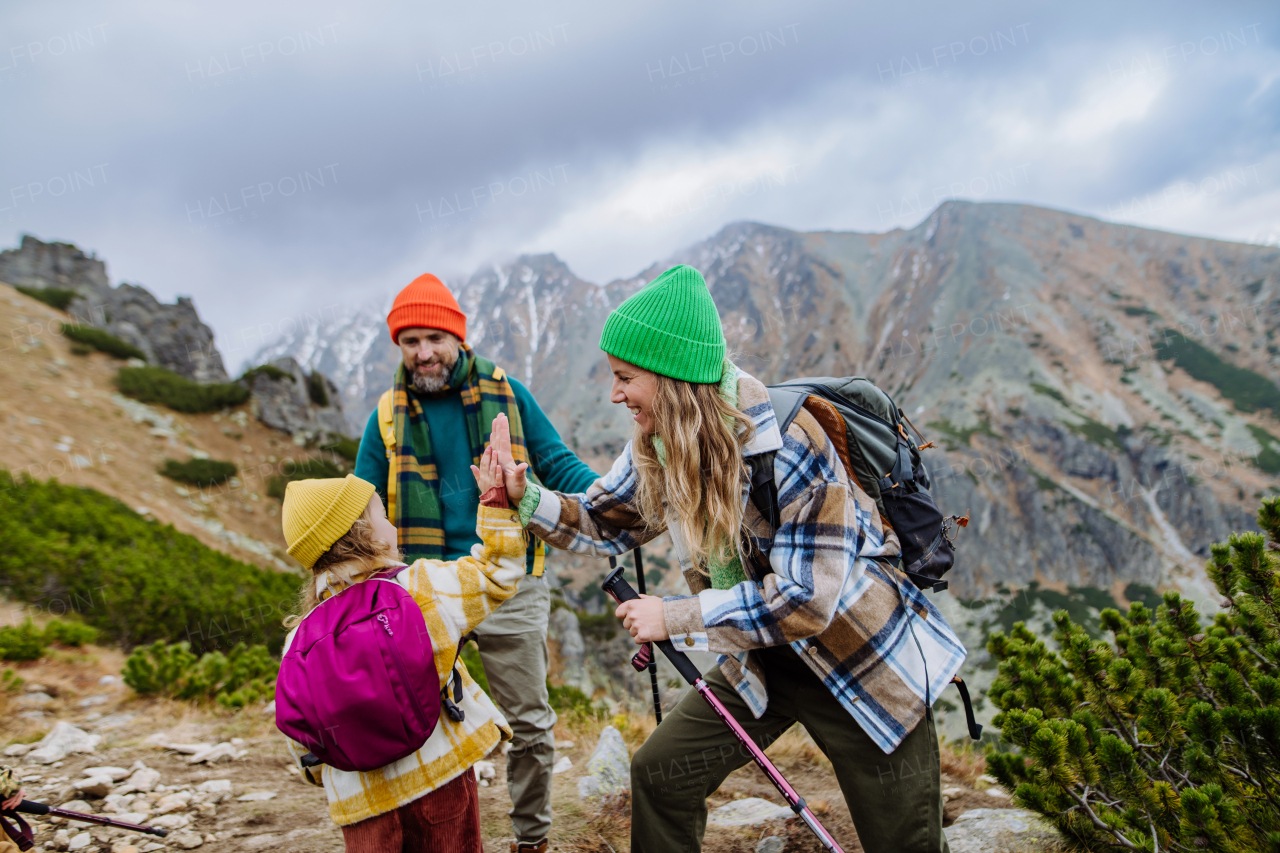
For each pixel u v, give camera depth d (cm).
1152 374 17988
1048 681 324
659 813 201
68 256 5531
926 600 195
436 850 194
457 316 315
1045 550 13438
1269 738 239
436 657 186
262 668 704
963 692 192
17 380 3306
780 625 172
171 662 639
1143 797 262
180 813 357
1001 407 17425
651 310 179
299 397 4350
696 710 205
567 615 2991
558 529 218
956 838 309
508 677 279
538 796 284
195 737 505
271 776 429
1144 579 12706
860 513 187
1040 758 276
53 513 1344
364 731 170
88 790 368
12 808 223
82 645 780
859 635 181
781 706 201
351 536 190
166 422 3606
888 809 182
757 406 180
